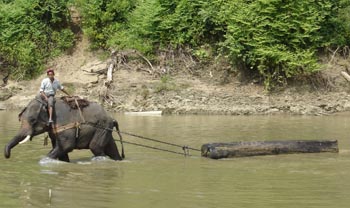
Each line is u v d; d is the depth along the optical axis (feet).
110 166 57.47
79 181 49.47
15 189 45.85
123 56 129.49
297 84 121.70
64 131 60.03
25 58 133.39
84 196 43.75
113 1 137.28
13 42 135.74
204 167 57.21
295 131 84.48
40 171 54.03
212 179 50.88
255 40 122.01
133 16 134.62
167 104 115.75
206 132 83.15
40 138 77.41
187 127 89.25
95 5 136.98
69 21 141.08
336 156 64.49
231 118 104.12
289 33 122.31
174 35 130.82
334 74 124.47
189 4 130.72
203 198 43.55
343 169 56.18
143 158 62.80
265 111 113.29
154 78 124.47
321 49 129.70
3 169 54.70
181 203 41.91
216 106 114.62
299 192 45.78
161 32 131.03
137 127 88.94
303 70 122.52
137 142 73.87
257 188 47.19
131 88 120.98
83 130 60.75
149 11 131.23
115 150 62.23
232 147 63.57
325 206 41.50
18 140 58.75
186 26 130.31
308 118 104.37
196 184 48.62
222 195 44.60
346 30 129.49
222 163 59.77
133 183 48.91
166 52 130.21
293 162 60.34
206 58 129.08
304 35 122.11
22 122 59.36
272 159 62.44
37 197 43.27
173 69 127.34
